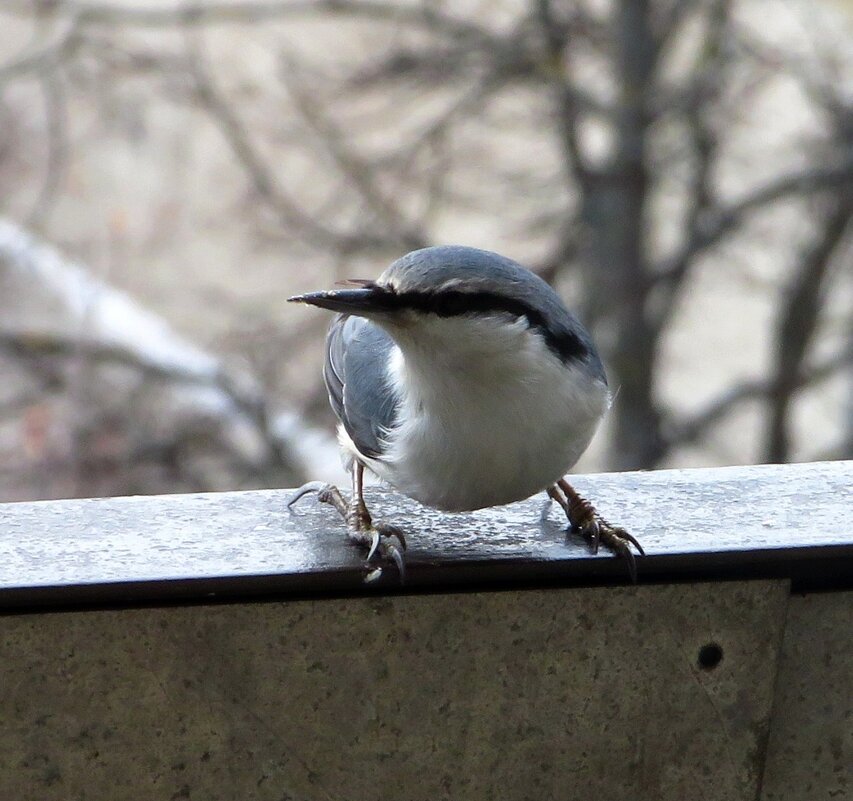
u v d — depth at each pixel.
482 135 15.09
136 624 3.70
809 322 15.77
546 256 15.43
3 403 13.61
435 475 4.09
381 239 14.52
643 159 14.74
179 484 13.95
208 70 14.26
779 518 4.18
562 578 3.85
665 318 16.00
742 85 14.92
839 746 4.16
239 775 3.89
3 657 3.68
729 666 4.00
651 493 4.41
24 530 4.04
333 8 14.61
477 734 3.96
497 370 3.86
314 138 14.56
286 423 14.56
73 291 14.17
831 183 14.70
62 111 13.80
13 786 3.80
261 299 14.87
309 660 3.82
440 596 3.81
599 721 4.00
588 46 15.26
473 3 15.04
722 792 4.11
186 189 15.21
